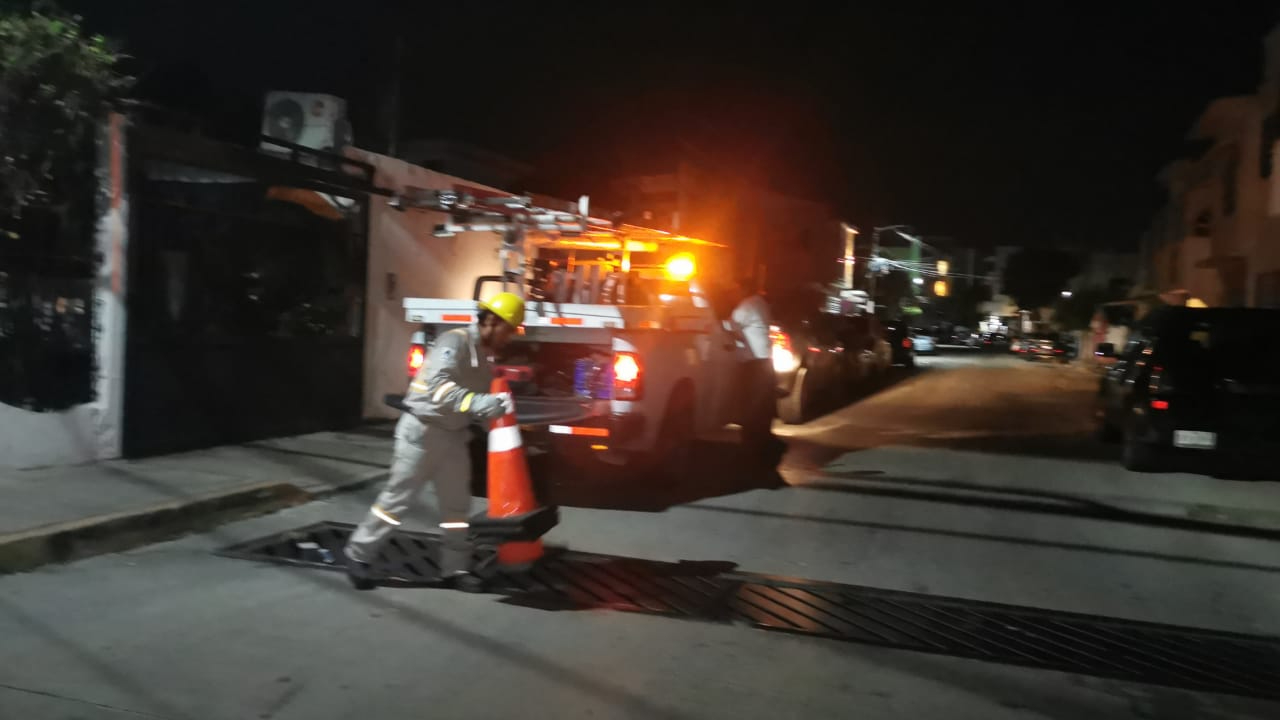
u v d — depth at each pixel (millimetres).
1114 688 4785
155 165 9023
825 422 15438
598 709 4320
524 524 5730
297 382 10984
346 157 11609
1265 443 9906
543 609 5672
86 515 6730
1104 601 6262
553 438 8078
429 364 5766
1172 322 10602
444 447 5840
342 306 11727
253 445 10227
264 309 10492
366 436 11211
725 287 11211
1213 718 4469
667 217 27156
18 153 7957
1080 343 43156
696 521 8125
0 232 7980
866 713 4379
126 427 8883
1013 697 4633
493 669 4746
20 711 4137
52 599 5566
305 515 7836
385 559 6648
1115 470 11203
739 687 4621
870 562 7020
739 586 6277
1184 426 10117
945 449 12570
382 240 12352
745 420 11117
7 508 6840
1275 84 21906
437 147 24875
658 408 8430
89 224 8594
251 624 5270
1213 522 8617
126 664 4676
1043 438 13898
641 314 8188
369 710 4246
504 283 8703
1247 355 10188
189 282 9508
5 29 7812
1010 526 8281
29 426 8195
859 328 21297
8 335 8094
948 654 5180
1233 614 6066
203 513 7344
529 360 9008
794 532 7840
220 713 4180
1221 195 26875
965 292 84062
